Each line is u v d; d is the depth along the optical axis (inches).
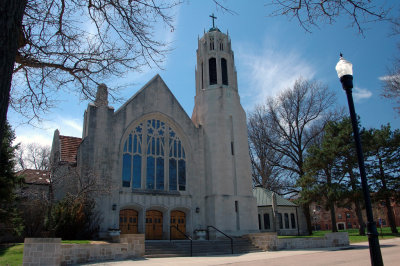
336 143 1362.0
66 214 899.4
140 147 1157.1
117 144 1092.5
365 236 1385.3
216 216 1141.7
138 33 350.0
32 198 999.6
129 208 1085.1
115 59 370.3
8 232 1005.2
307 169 1402.6
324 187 1326.3
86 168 1010.1
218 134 1253.1
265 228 1663.4
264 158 1911.9
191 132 1262.3
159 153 1189.1
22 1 203.2
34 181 1168.8
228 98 1312.7
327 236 1032.8
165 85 1264.8
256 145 1945.1
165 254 817.5
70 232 890.1
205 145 1268.5
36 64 350.3
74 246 680.4
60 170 1074.1
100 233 965.2
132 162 1120.2
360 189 1304.1
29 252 615.5
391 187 1373.0
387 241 1141.1
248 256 796.6
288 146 1761.8
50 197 957.8
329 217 3646.7
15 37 193.6
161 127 1220.5
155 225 1123.9
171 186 1178.0
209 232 1145.4
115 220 1014.4
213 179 1198.3
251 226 1181.1
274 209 1637.6
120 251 745.6
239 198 1194.0
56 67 364.5
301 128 1732.3
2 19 186.2
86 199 956.0
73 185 1019.9
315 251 874.8
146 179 1132.5
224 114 1283.2
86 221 935.7
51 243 628.4
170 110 1244.5
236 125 1293.1
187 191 1197.1
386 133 1392.7
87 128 1065.5
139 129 1174.3
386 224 3046.3
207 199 1190.3
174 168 1202.0
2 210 889.5
